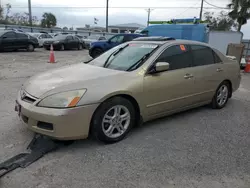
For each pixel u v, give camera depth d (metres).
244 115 4.91
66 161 2.97
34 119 3.09
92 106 3.14
